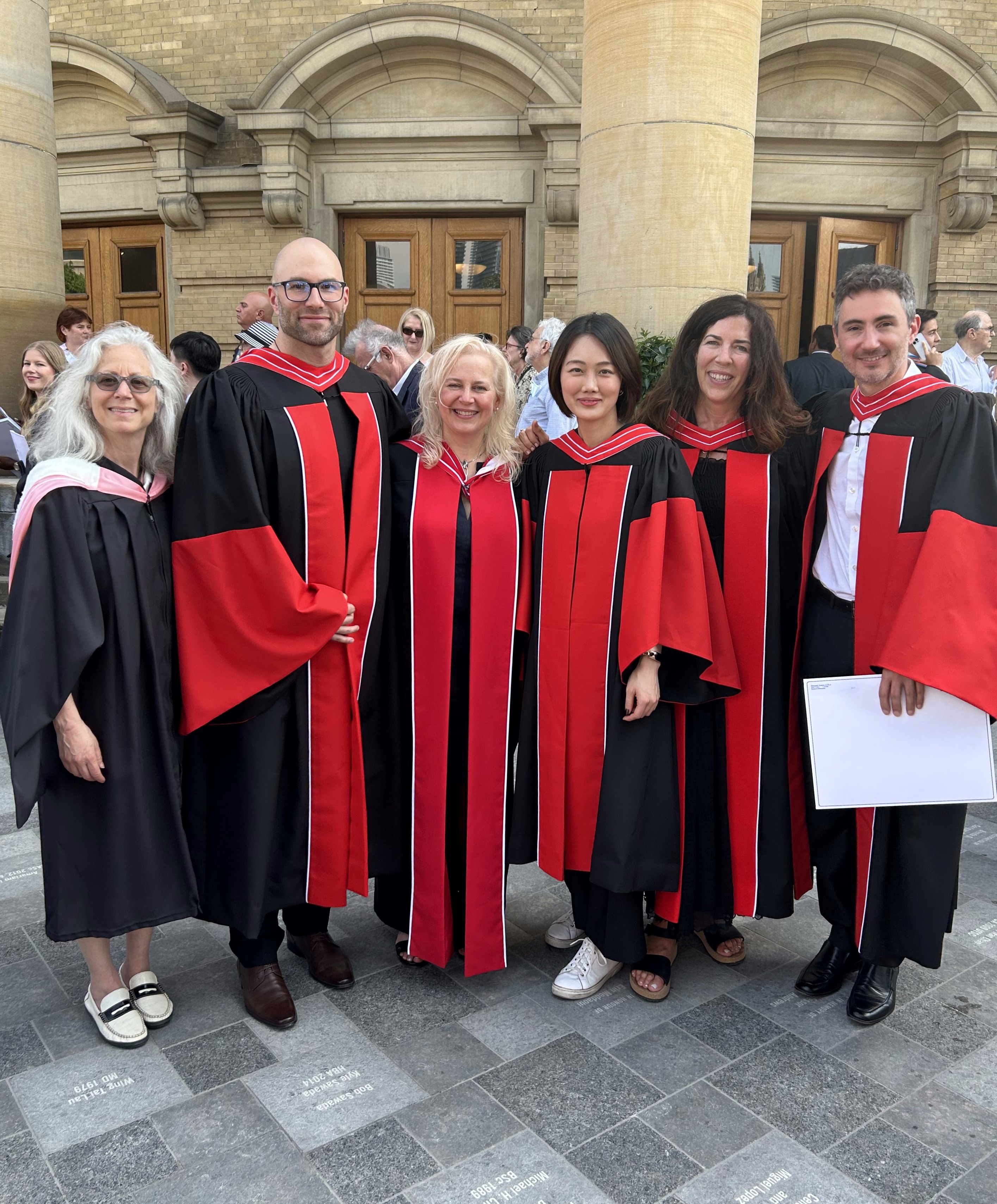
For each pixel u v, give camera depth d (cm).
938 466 218
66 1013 235
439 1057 219
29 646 197
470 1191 178
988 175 742
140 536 211
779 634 241
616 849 231
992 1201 177
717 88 456
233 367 231
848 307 225
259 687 222
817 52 743
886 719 216
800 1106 202
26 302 609
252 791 227
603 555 236
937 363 582
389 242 813
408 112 773
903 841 226
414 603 242
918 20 723
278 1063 216
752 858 245
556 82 732
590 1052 221
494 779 245
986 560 211
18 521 202
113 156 819
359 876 244
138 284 852
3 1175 182
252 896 226
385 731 251
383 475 243
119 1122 196
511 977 256
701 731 245
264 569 219
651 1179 181
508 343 589
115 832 209
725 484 241
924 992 249
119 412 208
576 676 239
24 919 281
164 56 793
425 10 729
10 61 586
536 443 268
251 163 793
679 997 246
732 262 476
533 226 783
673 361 250
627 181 467
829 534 237
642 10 452
